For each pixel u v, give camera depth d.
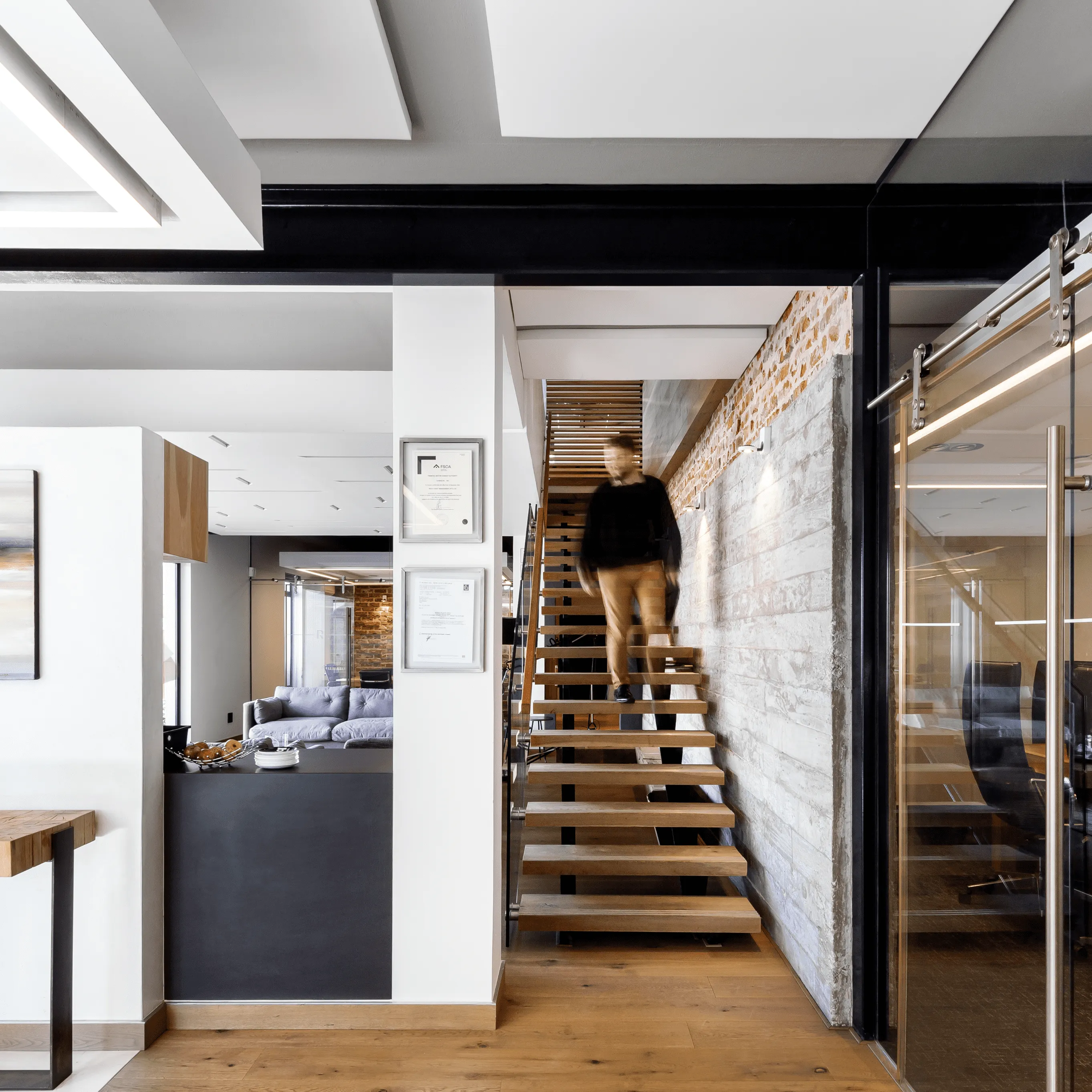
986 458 2.05
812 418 3.15
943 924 2.33
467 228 2.79
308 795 2.96
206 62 2.02
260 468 6.52
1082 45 1.65
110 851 2.80
